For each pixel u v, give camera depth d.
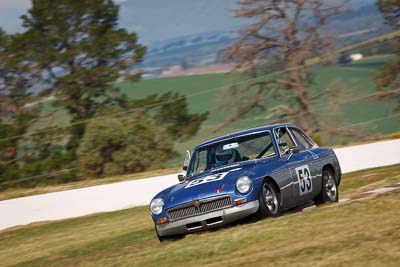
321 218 37.22
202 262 32.31
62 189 100.44
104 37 171.00
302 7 171.00
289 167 44.03
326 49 170.62
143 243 47.38
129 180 95.81
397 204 37.47
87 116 164.50
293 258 29.20
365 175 78.12
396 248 28.00
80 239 60.12
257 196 40.47
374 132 161.50
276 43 172.88
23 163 156.62
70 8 172.88
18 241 69.50
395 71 167.12
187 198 40.72
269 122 167.38
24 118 159.25
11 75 167.12
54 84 169.25
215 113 170.75
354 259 27.39
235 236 35.97
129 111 156.62
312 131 164.38
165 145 146.50
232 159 44.69
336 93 163.62
